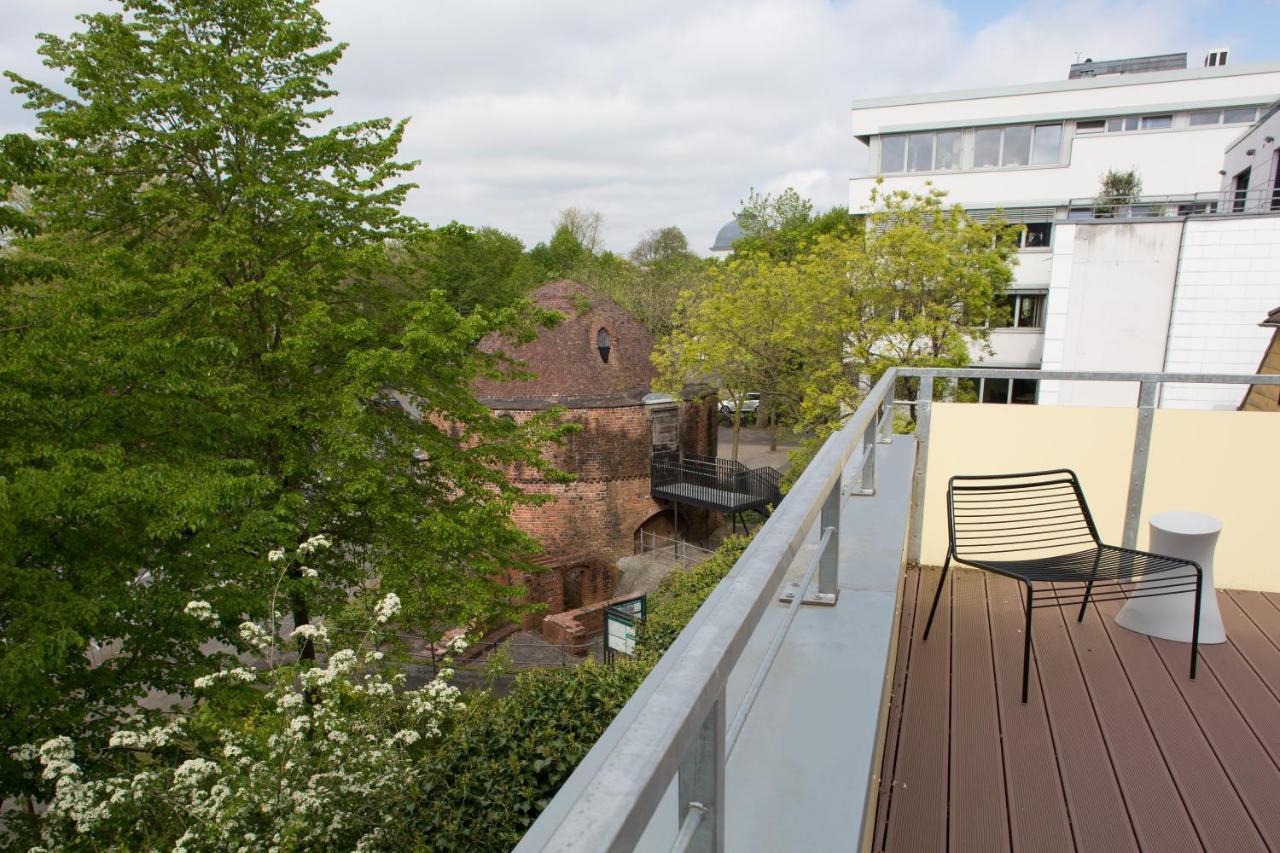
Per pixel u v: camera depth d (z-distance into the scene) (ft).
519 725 19.31
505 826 16.67
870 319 54.08
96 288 24.17
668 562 75.61
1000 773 7.30
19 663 19.34
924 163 82.33
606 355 78.54
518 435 38.22
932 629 10.66
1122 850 6.26
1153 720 8.25
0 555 20.75
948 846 6.28
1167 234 52.49
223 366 31.94
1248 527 12.37
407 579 33.32
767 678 5.19
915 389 52.11
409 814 17.10
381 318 36.35
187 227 32.83
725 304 58.29
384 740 18.57
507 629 57.31
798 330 55.93
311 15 34.24
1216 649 9.96
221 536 26.07
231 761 17.21
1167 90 74.33
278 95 31.96
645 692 2.29
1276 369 31.19
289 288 32.45
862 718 4.63
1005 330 75.41
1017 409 13.55
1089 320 55.01
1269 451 12.10
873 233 55.47
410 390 35.73
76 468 21.68
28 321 23.45
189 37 33.19
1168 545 10.12
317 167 33.83
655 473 77.56
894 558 7.59
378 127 35.50
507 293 143.64
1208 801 6.87
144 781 16.30
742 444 121.39
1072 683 9.07
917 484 13.56
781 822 3.67
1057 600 10.87
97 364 23.91
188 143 30.94
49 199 31.35
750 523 89.30
